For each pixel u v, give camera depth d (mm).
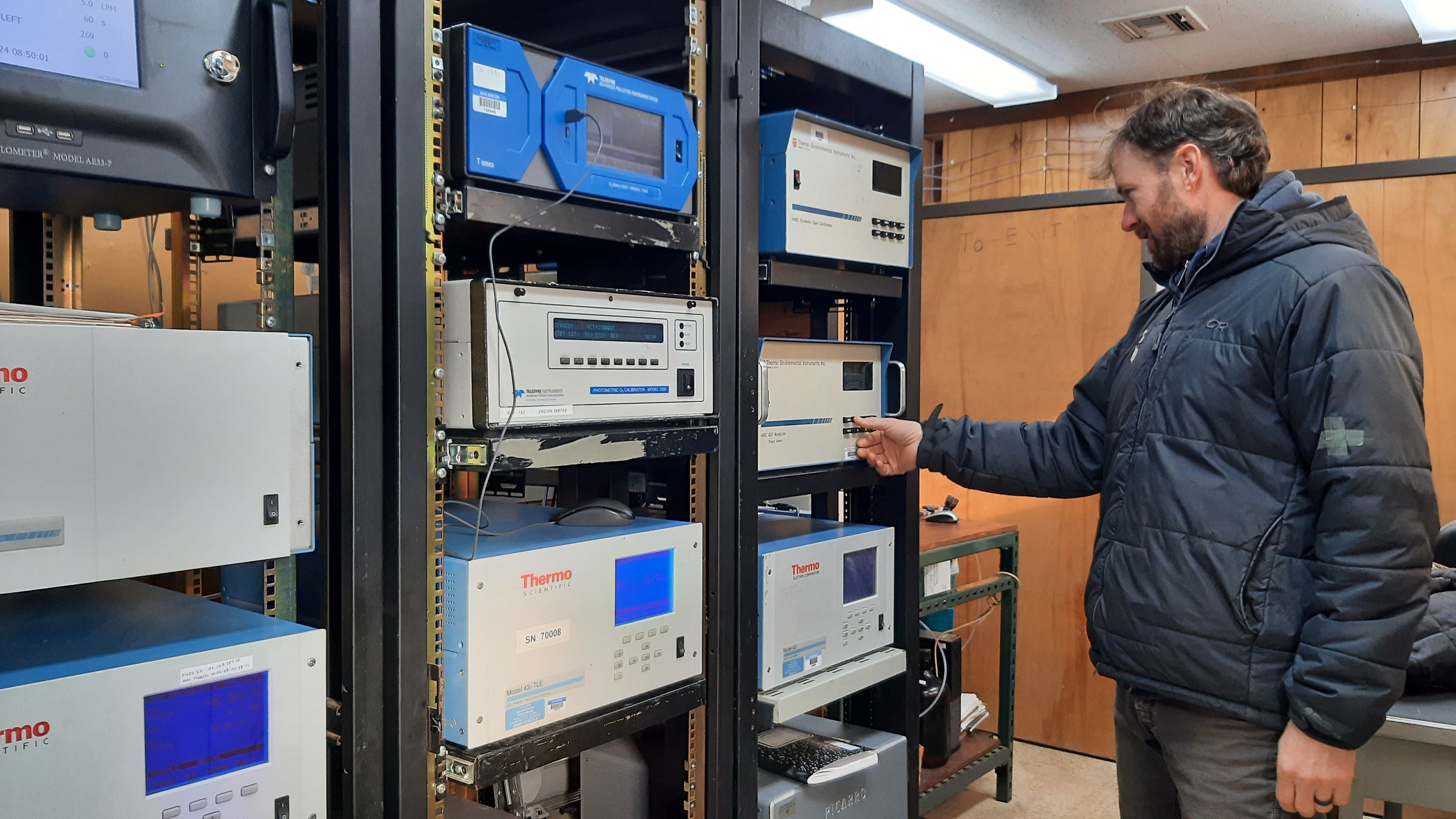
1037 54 2951
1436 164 2664
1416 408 1197
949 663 2521
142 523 849
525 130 1129
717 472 1443
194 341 883
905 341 1917
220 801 895
